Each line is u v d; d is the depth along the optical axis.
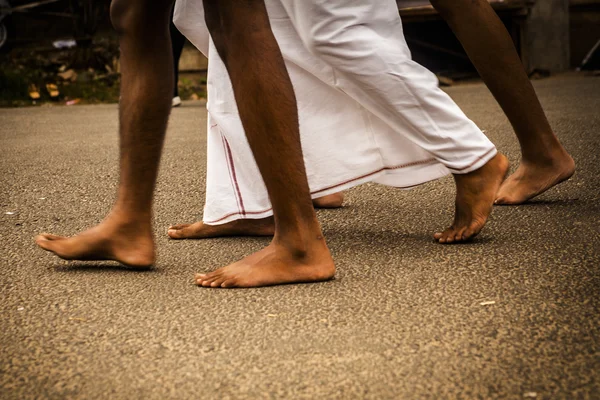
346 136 2.17
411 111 2.04
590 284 1.72
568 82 9.30
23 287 1.88
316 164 2.18
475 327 1.50
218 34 1.72
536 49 11.43
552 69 11.52
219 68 2.27
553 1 11.37
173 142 4.97
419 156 2.15
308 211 1.83
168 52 1.90
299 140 1.76
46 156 4.46
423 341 1.44
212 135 2.34
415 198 2.85
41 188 3.38
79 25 11.12
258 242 2.32
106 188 3.36
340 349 1.42
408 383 1.27
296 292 1.77
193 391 1.27
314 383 1.28
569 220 2.35
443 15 2.34
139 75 1.89
